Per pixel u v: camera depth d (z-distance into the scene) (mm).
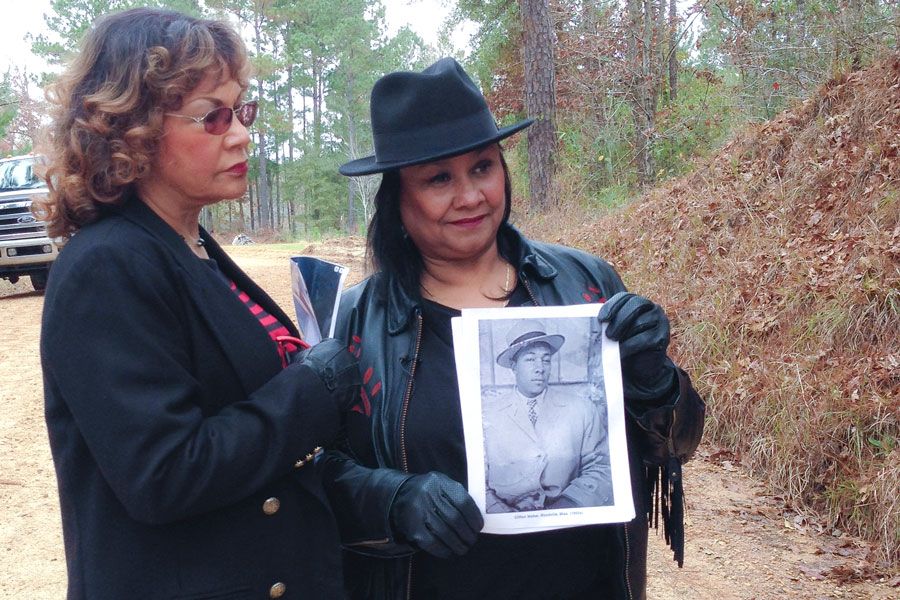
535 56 13375
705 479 5254
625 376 1937
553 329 1891
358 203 59969
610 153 14547
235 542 1636
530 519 1846
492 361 1877
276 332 1884
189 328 1632
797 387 5273
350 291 2229
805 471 4863
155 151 1660
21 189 12867
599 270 2234
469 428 1856
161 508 1489
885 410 4754
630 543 2000
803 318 5883
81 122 1589
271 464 1587
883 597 3826
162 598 1578
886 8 8891
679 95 17203
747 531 4555
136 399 1485
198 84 1653
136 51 1593
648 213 9438
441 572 1982
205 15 1760
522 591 1992
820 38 10312
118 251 1552
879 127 7137
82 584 1575
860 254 5957
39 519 4801
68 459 1580
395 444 1970
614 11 17734
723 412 5684
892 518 4227
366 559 2064
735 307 6516
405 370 2000
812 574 4062
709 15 14008
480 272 2119
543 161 13352
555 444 1863
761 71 11492
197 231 1869
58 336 1504
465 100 1934
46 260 12734
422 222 2008
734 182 8375
